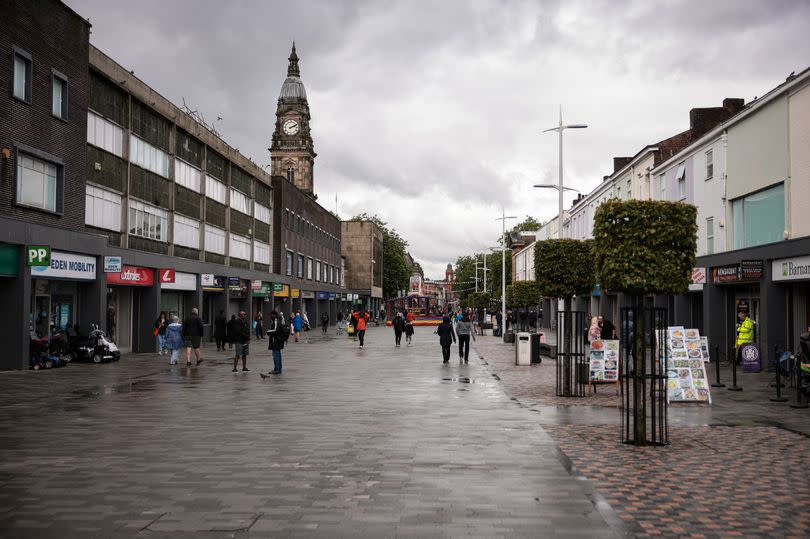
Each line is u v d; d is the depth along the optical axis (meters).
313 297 77.81
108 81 30.36
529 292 39.69
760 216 26.22
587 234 59.50
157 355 31.98
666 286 10.93
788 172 23.72
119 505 7.07
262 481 8.08
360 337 39.41
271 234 60.78
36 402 15.29
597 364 17.27
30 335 24.00
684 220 11.12
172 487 7.79
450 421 12.66
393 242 125.00
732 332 29.11
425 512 6.86
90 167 29.02
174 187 38.03
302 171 114.62
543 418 13.09
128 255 31.48
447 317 27.69
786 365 18.50
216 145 45.12
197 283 40.81
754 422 12.77
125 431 11.47
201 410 14.05
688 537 6.14
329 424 12.26
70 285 27.50
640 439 10.45
